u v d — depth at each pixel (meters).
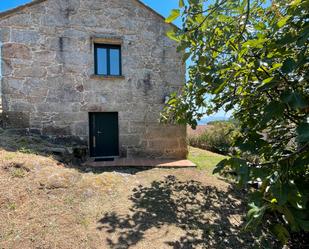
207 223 4.43
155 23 8.92
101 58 8.58
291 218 1.28
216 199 5.45
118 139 8.72
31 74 7.84
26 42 7.78
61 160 6.81
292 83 1.46
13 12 7.62
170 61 9.07
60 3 8.07
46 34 7.96
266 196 1.41
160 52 8.98
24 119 7.79
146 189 5.71
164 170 7.33
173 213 4.69
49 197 4.57
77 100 8.25
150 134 8.88
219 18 2.05
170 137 9.05
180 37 2.10
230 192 5.87
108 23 8.48
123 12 8.60
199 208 4.98
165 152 8.98
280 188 1.28
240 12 2.01
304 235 3.80
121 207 4.69
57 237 3.56
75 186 5.13
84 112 8.32
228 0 1.62
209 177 6.88
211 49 2.04
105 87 8.50
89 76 8.34
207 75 2.00
